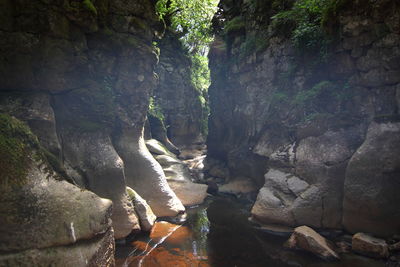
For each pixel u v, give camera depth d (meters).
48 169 4.64
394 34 7.00
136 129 9.08
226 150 15.33
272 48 11.83
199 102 25.91
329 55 8.79
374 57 7.51
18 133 4.45
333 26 8.34
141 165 8.93
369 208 6.86
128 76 8.73
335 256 6.31
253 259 6.61
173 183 10.82
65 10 6.73
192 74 26.05
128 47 8.61
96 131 7.50
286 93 10.66
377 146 6.93
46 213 4.15
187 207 10.54
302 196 7.95
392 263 5.94
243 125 13.81
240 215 9.65
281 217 8.08
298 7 10.71
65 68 6.94
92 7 7.20
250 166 12.24
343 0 7.77
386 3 6.89
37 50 6.39
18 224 3.79
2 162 3.95
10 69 6.10
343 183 7.61
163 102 21.81
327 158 7.92
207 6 21.47
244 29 14.64
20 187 4.00
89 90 7.59
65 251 4.12
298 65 10.24
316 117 8.48
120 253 6.75
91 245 4.58
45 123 6.23
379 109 7.58
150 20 9.42
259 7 13.23
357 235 6.72
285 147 9.34
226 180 13.87
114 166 7.46
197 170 16.84
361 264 6.06
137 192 8.78
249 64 13.08
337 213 7.54
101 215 4.94
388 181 6.70
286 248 7.09
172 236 7.88
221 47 16.52
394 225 6.59
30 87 6.41
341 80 8.70
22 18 6.16
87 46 7.70
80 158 7.05
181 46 23.89
